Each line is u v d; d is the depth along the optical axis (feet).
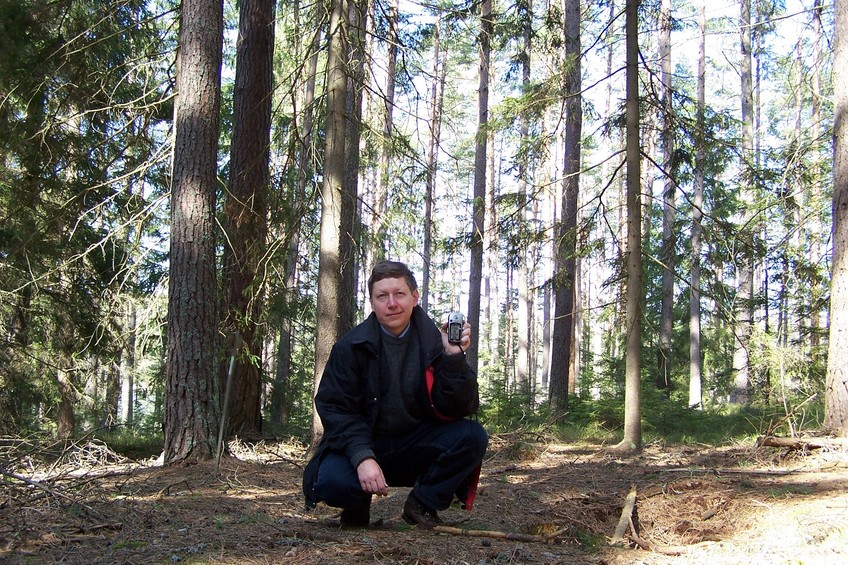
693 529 14.02
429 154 55.72
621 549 12.39
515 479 21.24
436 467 12.59
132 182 32.91
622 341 57.72
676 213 68.18
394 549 11.07
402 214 30.76
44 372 41.11
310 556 10.82
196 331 23.52
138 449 38.52
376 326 12.04
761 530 13.55
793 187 35.68
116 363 41.78
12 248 35.01
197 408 23.35
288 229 29.01
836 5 27.84
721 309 33.60
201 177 24.06
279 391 45.01
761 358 36.78
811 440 23.47
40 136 32.68
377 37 27.91
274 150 32.76
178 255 23.66
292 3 35.17
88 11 36.06
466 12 30.99
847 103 27.32
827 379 26.99
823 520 13.57
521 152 37.35
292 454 28.17
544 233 35.96
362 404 12.04
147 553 10.92
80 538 11.84
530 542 12.55
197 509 15.02
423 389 12.01
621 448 29.09
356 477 11.96
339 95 27.37
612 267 33.37
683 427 45.85
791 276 37.27
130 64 34.42
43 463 19.83
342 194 27.37
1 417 38.73
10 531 11.84
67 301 39.06
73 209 33.35
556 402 48.19
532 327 150.20
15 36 31.86
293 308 33.24
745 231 33.91
